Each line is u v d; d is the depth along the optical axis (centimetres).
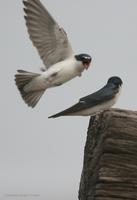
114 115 1166
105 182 1151
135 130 1162
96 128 1263
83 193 1323
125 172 1151
